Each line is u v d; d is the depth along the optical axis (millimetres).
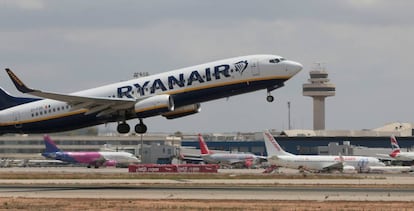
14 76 132750
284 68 136500
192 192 116312
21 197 107938
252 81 136500
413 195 110188
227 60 138625
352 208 90938
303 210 89188
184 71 139375
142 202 98750
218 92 137500
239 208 91312
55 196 110188
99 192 117250
